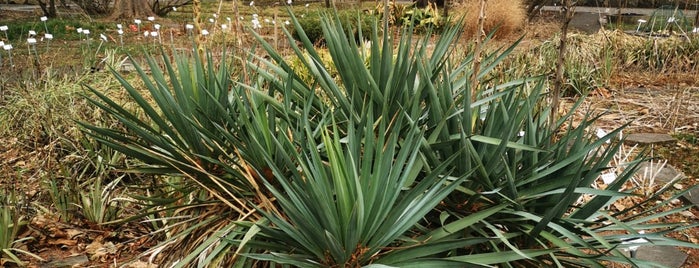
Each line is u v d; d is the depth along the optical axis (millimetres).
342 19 11555
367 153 2324
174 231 3340
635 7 22422
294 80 3088
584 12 20594
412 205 2412
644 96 7902
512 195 2551
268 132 2814
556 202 2633
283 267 2598
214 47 6645
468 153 2512
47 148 5297
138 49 11445
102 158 4867
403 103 2893
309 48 2990
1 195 4516
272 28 11477
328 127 2992
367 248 2385
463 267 2314
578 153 2602
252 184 2723
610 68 8766
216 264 2691
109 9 22953
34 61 8398
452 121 2787
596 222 2656
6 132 6117
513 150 2732
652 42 10047
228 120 2834
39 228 4227
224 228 2822
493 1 12938
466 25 11797
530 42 11930
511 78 7512
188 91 3182
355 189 2312
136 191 4621
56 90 6258
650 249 3959
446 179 2576
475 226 2574
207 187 2951
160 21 20844
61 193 4426
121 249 4027
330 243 2227
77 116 5617
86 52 9016
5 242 3975
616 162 5320
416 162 2676
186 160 3109
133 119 3148
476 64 2990
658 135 6285
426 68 2918
